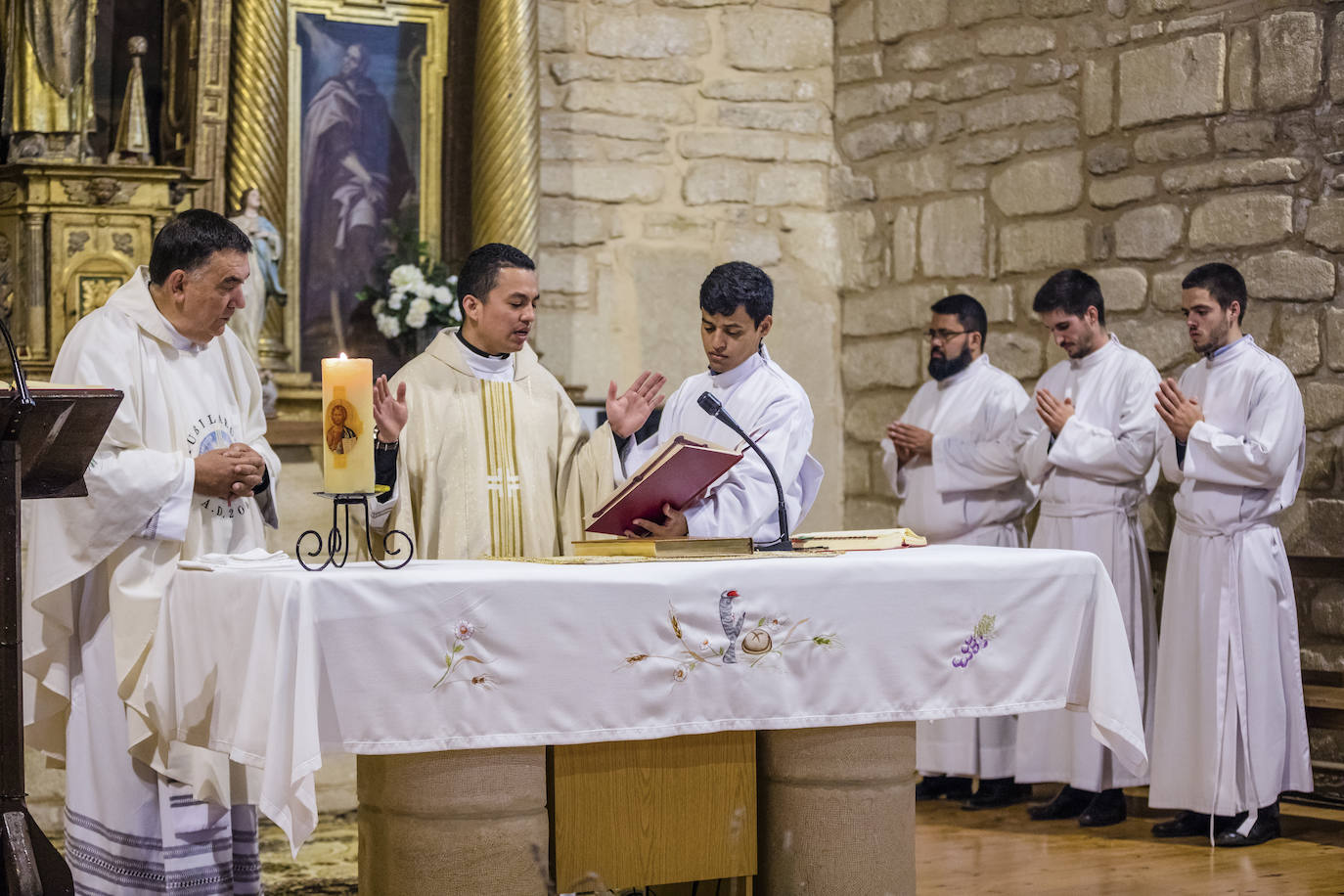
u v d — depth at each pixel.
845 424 6.43
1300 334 4.88
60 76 4.73
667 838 2.64
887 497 6.25
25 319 4.65
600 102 6.08
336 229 5.48
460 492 3.28
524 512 3.31
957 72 5.98
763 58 6.33
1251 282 5.02
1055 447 4.67
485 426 3.32
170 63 5.21
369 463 2.46
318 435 4.92
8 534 2.37
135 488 2.88
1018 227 5.77
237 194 5.15
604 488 3.26
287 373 5.16
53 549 2.91
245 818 3.23
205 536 3.11
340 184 5.49
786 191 6.37
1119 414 4.78
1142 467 4.69
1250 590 4.32
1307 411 4.86
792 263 6.37
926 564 2.73
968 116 5.93
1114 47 5.44
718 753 2.68
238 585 2.50
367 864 2.59
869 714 2.69
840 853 2.72
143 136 4.79
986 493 5.05
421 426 3.29
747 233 6.31
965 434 5.15
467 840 2.44
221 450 2.99
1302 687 4.51
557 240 6.00
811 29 6.40
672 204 6.20
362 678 2.33
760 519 3.01
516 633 2.43
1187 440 4.37
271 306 5.20
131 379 3.02
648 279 6.15
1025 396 5.20
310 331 5.43
